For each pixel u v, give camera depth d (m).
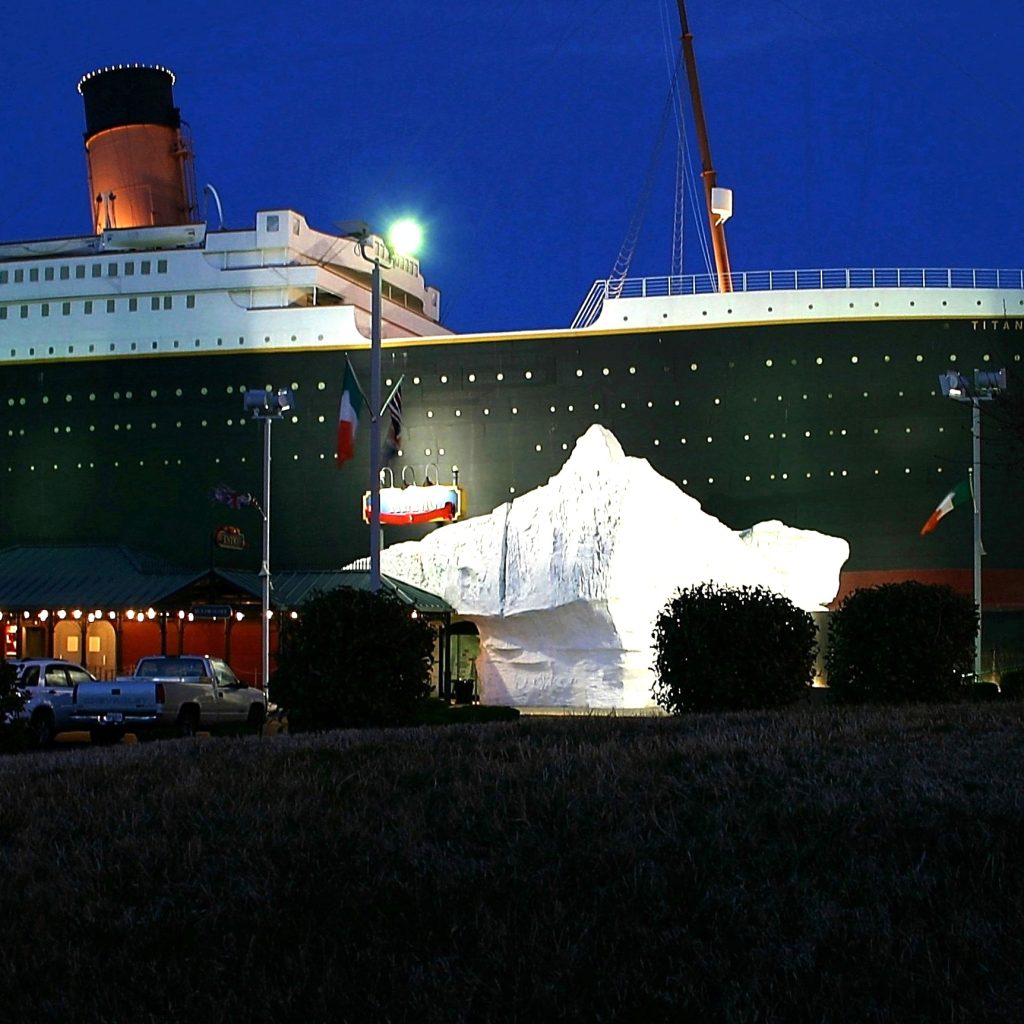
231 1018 8.10
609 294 50.50
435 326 63.12
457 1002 8.16
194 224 56.94
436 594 39.09
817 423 47.50
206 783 12.70
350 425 32.56
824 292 47.91
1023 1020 7.70
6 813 11.83
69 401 54.91
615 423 49.06
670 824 10.75
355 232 29.25
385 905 9.44
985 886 9.21
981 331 47.06
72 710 27.03
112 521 53.84
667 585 34.56
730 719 17.41
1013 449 33.31
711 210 53.41
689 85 54.81
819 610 35.97
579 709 35.22
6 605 43.84
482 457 50.22
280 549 52.06
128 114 61.31
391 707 21.19
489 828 10.93
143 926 9.27
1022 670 28.72
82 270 55.31
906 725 15.59
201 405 53.53
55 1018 8.17
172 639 50.56
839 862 9.86
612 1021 7.99
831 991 8.06
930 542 46.44
